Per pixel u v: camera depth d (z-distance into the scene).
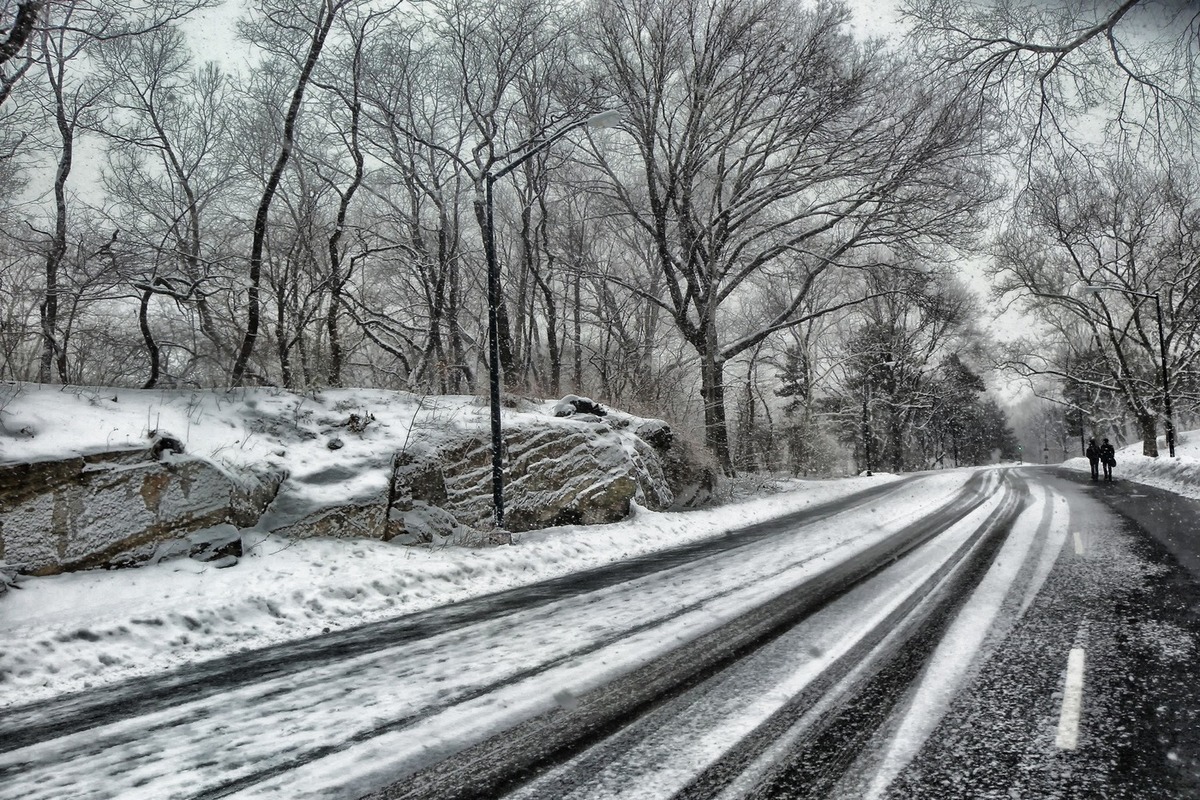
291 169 20.36
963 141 21.17
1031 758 3.22
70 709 4.96
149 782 3.42
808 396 46.03
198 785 3.34
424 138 22.64
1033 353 40.00
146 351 18.11
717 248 27.39
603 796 2.99
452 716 4.11
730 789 3.01
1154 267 33.88
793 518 17.52
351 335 21.06
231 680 5.43
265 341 16.52
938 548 10.12
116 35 11.53
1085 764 3.14
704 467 22.45
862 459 65.69
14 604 7.16
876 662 4.77
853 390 56.50
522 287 25.86
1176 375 36.19
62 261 14.32
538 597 8.26
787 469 42.56
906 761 3.22
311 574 8.96
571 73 23.84
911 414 62.16
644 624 6.30
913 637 5.36
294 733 3.99
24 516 7.79
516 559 10.85
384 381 23.50
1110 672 4.38
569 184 26.30
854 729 3.62
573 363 31.31
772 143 25.83
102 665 6.18
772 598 7.17
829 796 2.91
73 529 8.10
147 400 10.98
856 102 23.52
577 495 14.77
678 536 14.89
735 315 40.47
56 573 7.84
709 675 4.64
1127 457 38.34
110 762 3.75
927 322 45.34
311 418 12.40
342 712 4.32
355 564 9.57
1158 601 6.23
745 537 13.76
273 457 10.89
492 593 8.91
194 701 4.88
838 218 25.81
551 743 3.62
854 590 7.34
